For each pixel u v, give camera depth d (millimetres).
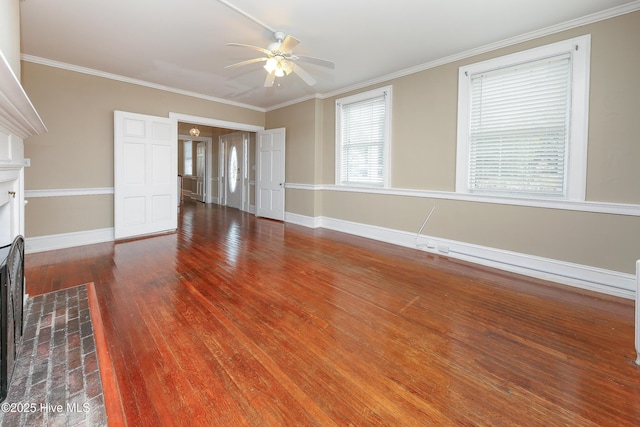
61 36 3264
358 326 2203
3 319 1319
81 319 2100
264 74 4434
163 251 4051
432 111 4016
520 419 1382
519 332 2133
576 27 2885
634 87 2627
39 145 3939
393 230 4590
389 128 4523
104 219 4527
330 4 2654
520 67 3273
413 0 2588
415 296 2727
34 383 1441
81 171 4273
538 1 2582
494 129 3504
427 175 4129
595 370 1729
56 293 2572
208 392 1534
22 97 1399
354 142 5148
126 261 3605
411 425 1349
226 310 2414
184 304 2504
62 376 1496
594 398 1511
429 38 3299
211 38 3297
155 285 2891
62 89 4066
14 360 1557
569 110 2971
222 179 9289
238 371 1698
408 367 1753
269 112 6582
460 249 3830
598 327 2201
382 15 2826
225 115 5949
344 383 1616
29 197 3889
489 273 3328
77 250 4043
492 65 3447
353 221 5211
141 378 1624
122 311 2363
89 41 3383
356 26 3033
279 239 4840
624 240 2711
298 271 3354
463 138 3727
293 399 1498
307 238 4926
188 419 1366
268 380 1630
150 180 4855
